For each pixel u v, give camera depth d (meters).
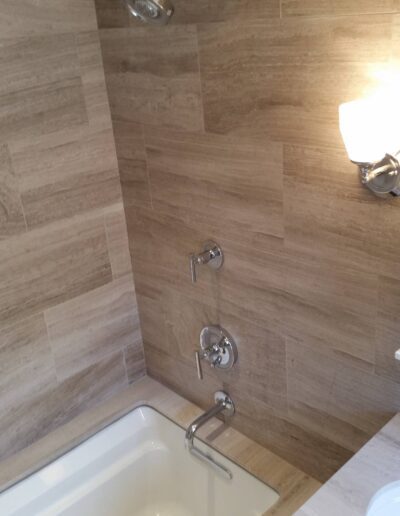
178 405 2.16
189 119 1.65
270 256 1.60
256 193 1.56
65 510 1.98
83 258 2.02
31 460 1.98
